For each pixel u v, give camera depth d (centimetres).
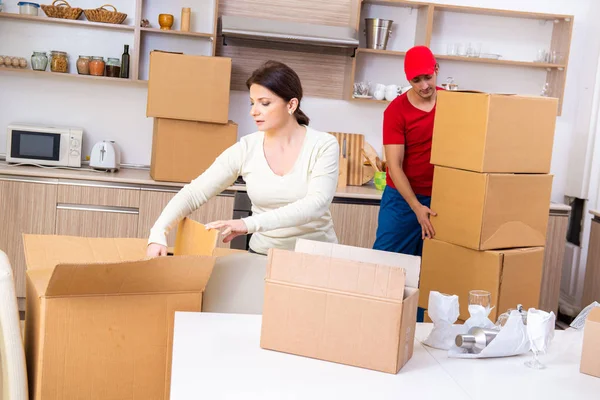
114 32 500
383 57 530
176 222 249
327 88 528
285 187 256
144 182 450
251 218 238
